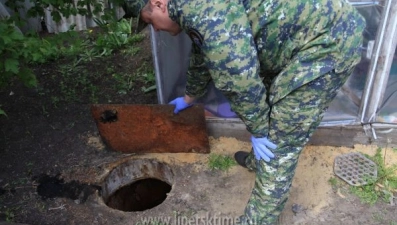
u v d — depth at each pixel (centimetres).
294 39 190
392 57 266
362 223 255
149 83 374
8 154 310
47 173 294
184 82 293
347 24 189
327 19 184
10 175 294
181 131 288
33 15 296
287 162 219
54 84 379
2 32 226
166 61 282
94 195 279
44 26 459
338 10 186
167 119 282
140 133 293
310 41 189
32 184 286
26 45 241
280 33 187
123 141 299
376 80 276
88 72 394
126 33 433
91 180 288
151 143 298
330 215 260
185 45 273
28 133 328
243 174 287
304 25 185
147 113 280
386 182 279
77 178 290
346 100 289
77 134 325
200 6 166
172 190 278
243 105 188
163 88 295
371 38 262
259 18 183
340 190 275
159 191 328
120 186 305
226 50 168
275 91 203
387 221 256
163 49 277
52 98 362
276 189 225
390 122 297
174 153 303
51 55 402
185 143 296
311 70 191
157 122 285
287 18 183
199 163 295
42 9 296
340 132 302
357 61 199
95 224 259
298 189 276
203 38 169
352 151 302
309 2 182
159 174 304
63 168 297
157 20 193
